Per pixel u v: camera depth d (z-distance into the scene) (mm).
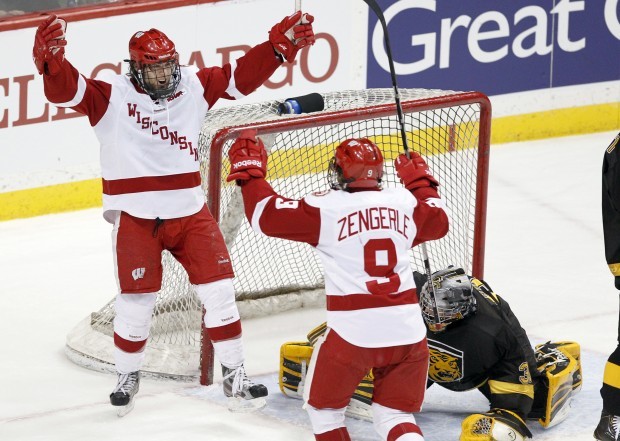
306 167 24750
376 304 14906
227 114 21328
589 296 24641
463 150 22812
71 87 16906
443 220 15656
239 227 21812
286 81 32250
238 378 18156
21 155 29547
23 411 19047
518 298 24484
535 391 17797
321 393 15266
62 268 26703
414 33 33875
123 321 18281
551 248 27828
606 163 16641
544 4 35625
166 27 30375
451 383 17797
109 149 17625
